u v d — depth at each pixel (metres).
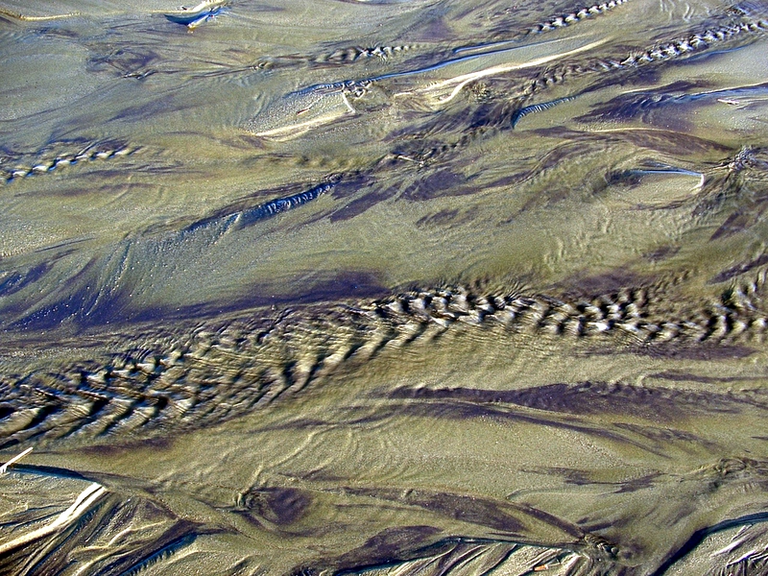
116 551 2.11
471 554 2.10
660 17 4.99
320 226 3.22
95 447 2.38
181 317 2.83
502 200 3.33
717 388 2.56
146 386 2.58
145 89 4.34
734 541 2.13
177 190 3.49
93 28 5.06
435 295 2.89
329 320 2.81
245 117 4.05
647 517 2.20
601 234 3.12
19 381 2.61
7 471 2.29
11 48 4.79
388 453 2.37
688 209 3.22
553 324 2.78
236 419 2.47
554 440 2.40
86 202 3.42
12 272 3.04
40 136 3.91
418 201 3.35
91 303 2.91
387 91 4.28
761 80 4.23
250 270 3.01
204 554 2.10
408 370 2.62
